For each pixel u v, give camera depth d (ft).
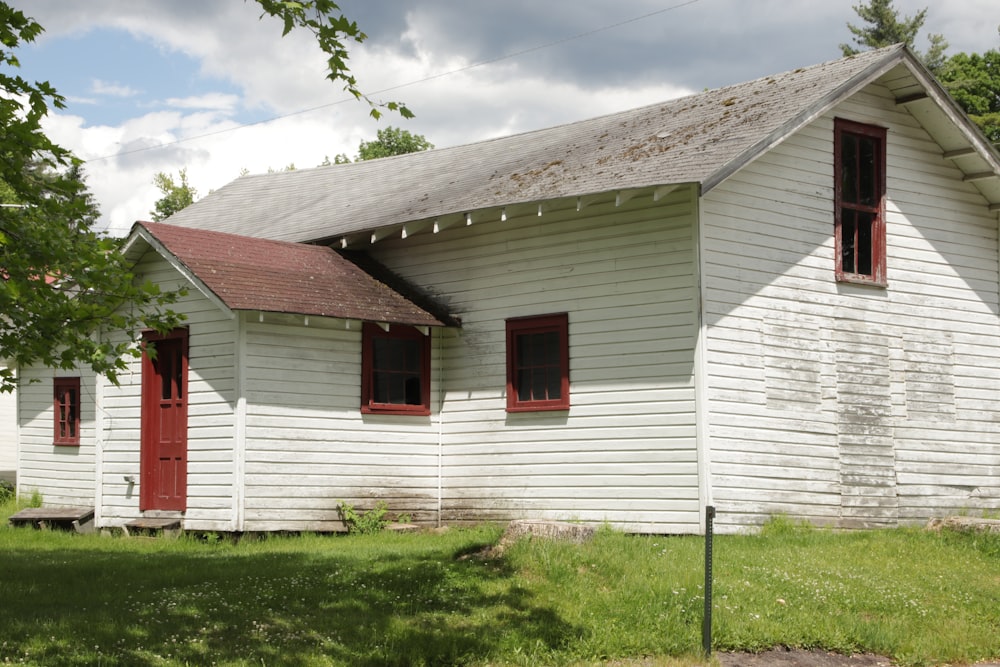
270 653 30.96
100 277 35.12
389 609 35.94
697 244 54.39
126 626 33.30
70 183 35.42
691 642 34.42
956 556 49.01
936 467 61.67
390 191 76.84
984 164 64.03
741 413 55.06
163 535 58.49
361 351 60.90
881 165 61.98
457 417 62.80
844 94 57.88
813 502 56.90
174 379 60.23
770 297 56.80
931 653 36.45
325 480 58.85
